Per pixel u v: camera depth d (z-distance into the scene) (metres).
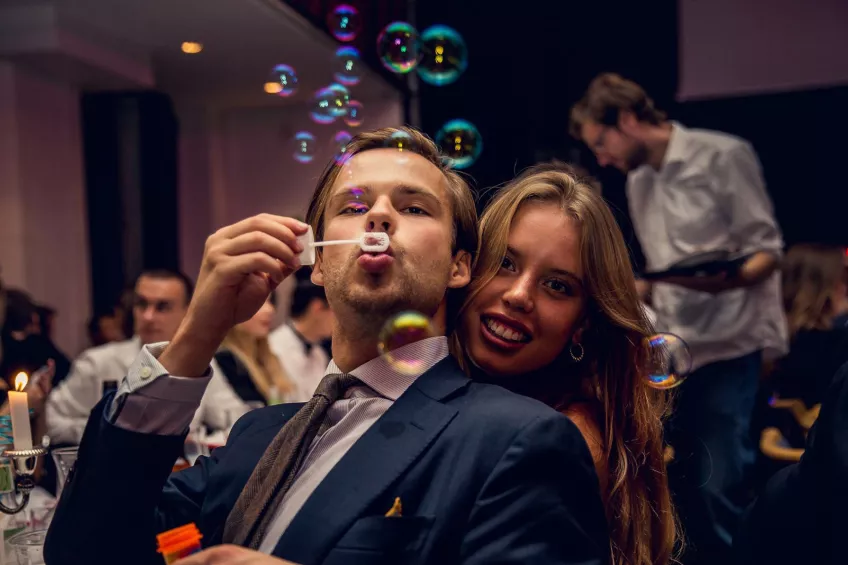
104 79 4.40
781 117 4.84
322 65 4.56
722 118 4.94
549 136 5.23
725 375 2.44
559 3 5.17
